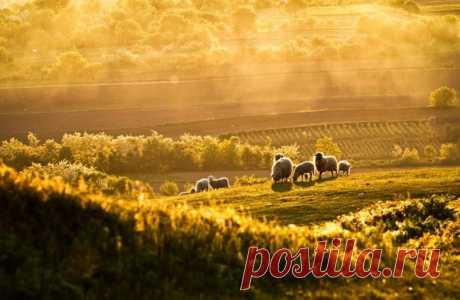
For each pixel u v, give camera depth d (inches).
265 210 2925.7
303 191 3393.2
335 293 1439.5
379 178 3934.5
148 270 1316.4
